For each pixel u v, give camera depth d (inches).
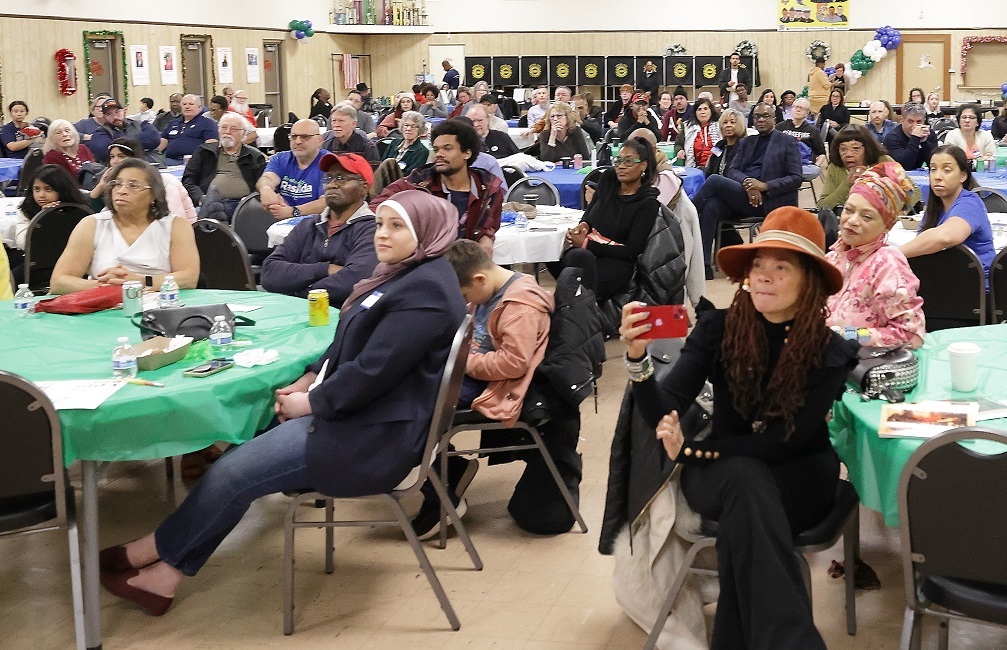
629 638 119.3
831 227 193.6
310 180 272.4
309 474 117.5
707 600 118.5
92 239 167.5
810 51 857.5
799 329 100.3
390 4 880.3
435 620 124.9
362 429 117.4
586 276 176.6
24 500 108.8
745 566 96.4
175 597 131.3
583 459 180.9
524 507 149.9
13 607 128.9
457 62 903.7
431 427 117.8
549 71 877.2
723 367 105.3
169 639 120.5
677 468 108.8
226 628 123.2
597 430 197.0
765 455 102.4
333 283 172.9
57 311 150.5
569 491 149.8
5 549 145.5
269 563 141.3
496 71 885.8
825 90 808.9
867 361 112.9
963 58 845.8
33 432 105.0
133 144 279.9
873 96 864.9
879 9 849.5
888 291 128.3
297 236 186.5
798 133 535.8
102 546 146.2
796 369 100.5
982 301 175.9
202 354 130.0
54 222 223.8
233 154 319.3
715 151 366.9
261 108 692.7
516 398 141.0
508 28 895.7
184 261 168.4
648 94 639.8
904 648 90.3
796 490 103.0
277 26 785.6
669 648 112.6
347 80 885.8
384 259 120.7
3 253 179.6
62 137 333.1
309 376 129.0
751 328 102.8
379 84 911.0
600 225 233.0
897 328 127.4
